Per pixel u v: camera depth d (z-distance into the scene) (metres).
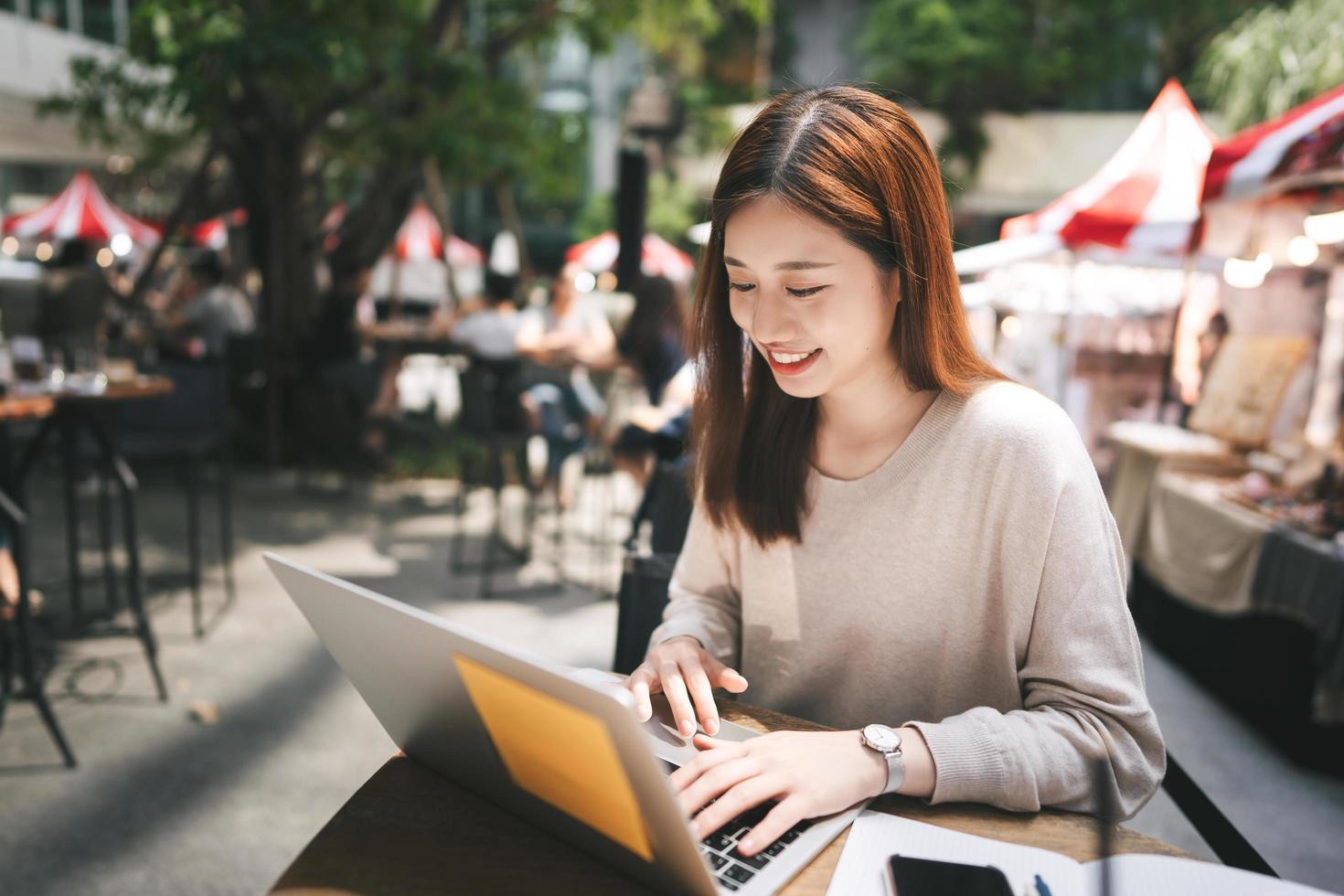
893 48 15.93
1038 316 7.11
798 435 1.22
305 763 2.80
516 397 4.59
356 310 8.09
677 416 3.12
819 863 0.84
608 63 21.14
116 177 16.23
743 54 17.48
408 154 6.75
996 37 15.37
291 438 7.61
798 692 1.27
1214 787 2.90
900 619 1.17
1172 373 6.23
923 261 1.06
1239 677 3.50
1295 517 3.34
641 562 1.55
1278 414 4.52
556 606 4.41
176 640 3.74
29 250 14.66
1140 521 4.48
